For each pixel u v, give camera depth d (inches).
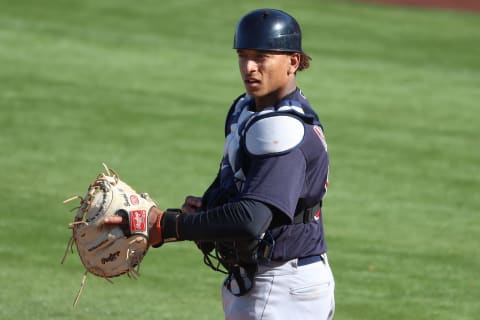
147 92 1948.8
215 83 2066.9
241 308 494.9
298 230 482.3
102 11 2689.5
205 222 458.0
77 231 475.5
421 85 2208.4
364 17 2950.3
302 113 468.8
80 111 1777.8
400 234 1240.2
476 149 1713.8
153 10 2758.4
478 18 3078.2
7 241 1117.7
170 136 1668.3
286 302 487.2
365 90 2124.8
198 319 892.0
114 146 1588.3
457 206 1385.3
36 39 2311.8
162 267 1064.8
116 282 1005.8
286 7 2979.8
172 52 2327.8
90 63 2145.7
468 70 2425.0
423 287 1032.2
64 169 1444.4
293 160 457.1
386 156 1638.8
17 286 963.3
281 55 478.6
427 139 1763.0
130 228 467.5
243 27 478.0
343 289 1016.2
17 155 1496.1
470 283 1054.4
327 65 2342.5
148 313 900.6
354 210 1338.6
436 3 3267.7
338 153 1638.8
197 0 2925.7
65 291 960.9
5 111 1734.7
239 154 479.2
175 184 1409.9
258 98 488.4
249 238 455.8
